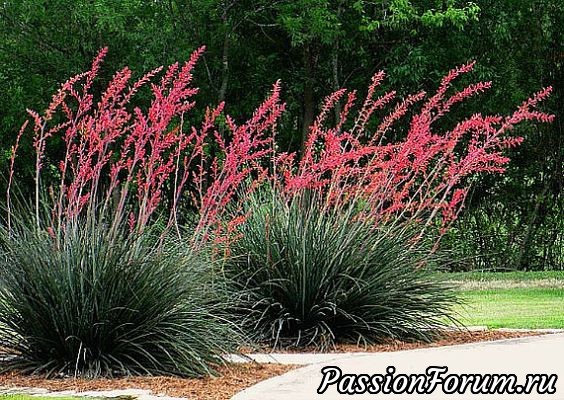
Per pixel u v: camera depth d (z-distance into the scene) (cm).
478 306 1485
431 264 1055
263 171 1064
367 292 987
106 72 2192
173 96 898
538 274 2227
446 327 1100
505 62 2383
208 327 816
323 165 1030
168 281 799
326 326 972
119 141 2036
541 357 837
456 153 2419
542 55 2523
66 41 2233
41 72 2238
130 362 786
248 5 2295
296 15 2173
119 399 657
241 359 865
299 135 2480
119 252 789
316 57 2333
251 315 998
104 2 2064
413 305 1015
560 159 2553
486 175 2533
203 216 939
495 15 2311
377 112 2388
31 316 774
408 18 2130
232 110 2386
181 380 742
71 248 795
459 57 2334
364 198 1077
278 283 995
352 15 2319
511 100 2405
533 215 2561
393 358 841
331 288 998
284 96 2425
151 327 781
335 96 1130
